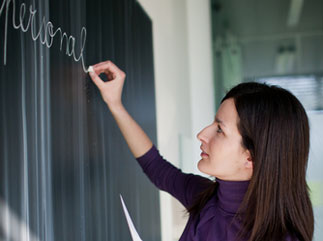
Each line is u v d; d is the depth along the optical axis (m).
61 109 0.81
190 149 2.59
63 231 0.81
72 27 0.87
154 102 1.88
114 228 1.17
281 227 0.77
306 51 2.71
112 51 1.19
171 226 2.26
